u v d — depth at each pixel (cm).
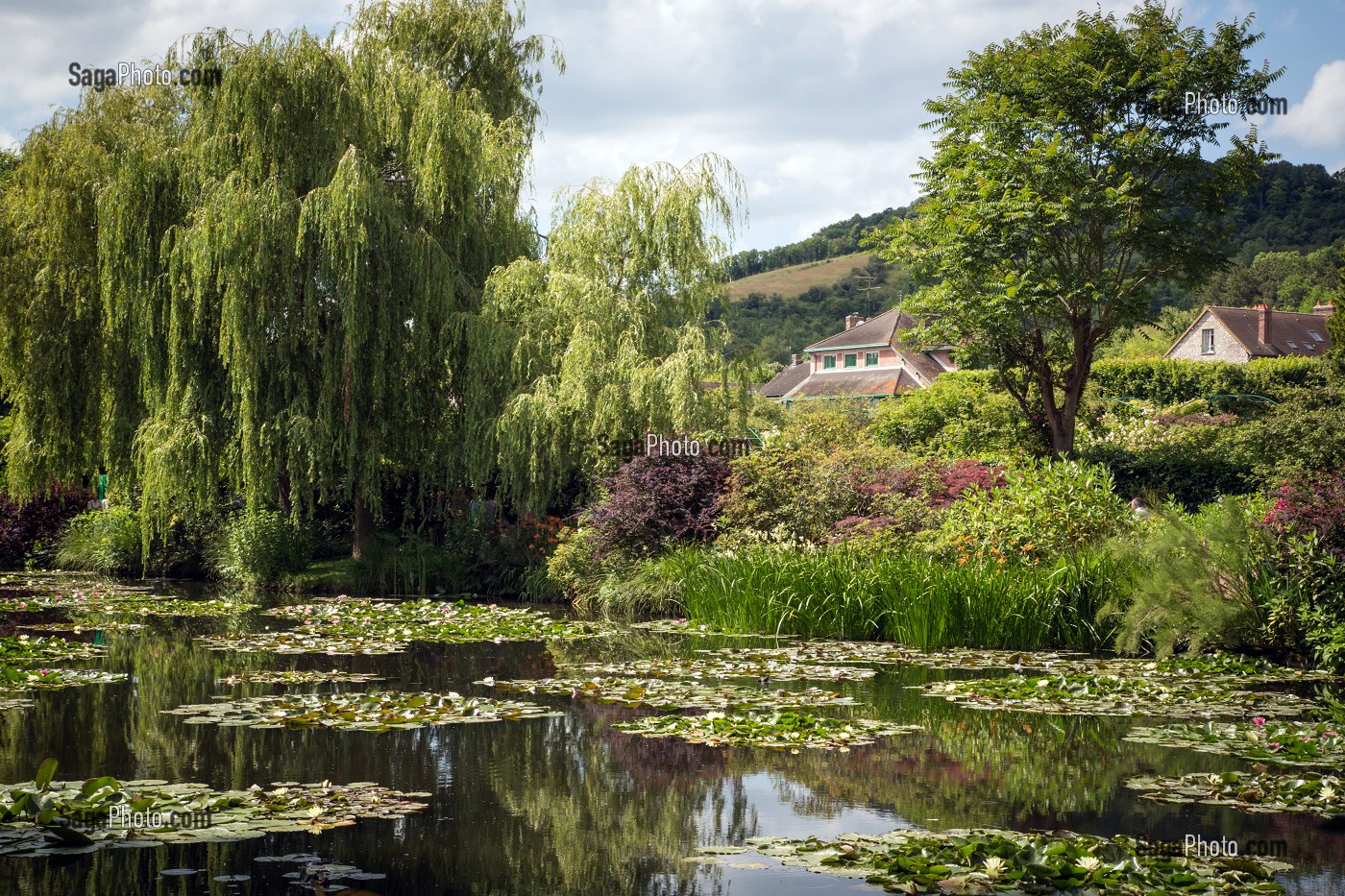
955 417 2269
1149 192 1925
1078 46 1903
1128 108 1947
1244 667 977
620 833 512
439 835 508
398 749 676
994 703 816
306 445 1642
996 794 580
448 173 1753
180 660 1045
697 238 1758
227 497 1908
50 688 880
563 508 1855
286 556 1852
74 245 1872
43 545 2325
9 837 483
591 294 1677
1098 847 468
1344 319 2936
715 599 1327
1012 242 1903
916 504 1448
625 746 691
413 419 1795
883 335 5666
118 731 717
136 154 1719
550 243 1823
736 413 1744
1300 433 1692
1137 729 741
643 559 1561
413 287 1700
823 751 685
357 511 1864
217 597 1670
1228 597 1034
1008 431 2144
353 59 1761
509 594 1764
